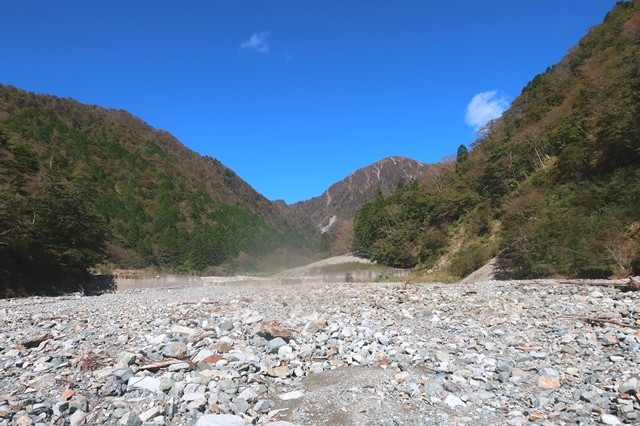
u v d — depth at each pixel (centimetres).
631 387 609
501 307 1411
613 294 1493
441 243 5572
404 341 973
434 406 595
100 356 858
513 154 5288
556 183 3528
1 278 3488
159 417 545
